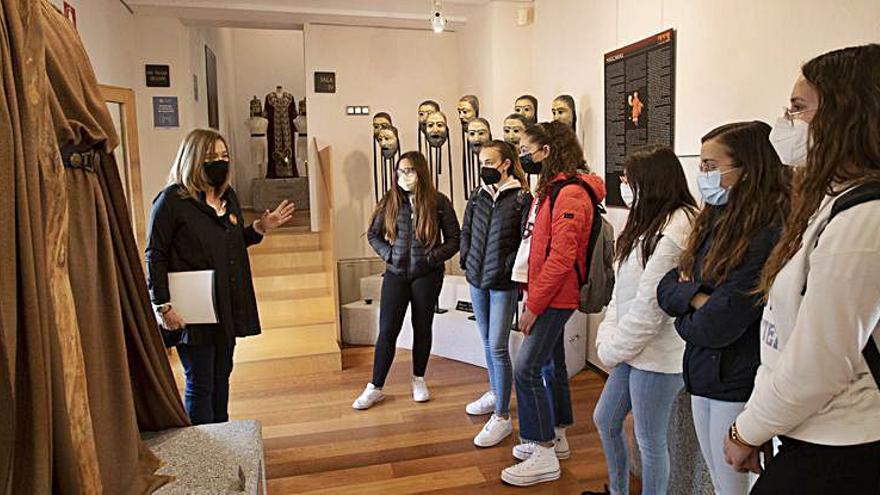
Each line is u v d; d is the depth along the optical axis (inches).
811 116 44.3
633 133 134.4
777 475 44.2
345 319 189.2
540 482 102.3
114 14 169.2
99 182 61.1
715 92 107.3
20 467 40.7
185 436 73.9
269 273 196.9
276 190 302.0
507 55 189.8
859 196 39.4
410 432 124.5
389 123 198.8
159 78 195.2
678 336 72.9
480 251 118.5
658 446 75.9
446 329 171.5
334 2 190.7
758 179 59.1
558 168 95.6
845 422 41.1
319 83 210.7
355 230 218.1
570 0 162.6
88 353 54.1
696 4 111.7
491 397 132.7
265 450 117.3
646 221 75.0
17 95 40.4
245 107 328.8
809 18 86.0
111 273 58.6
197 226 92.3
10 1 40.1
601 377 154.8
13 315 38.9
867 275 38.1
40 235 41.6
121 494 57.3
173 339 92.5
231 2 187.5
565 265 91.9
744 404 59.3
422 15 203.0
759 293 53.2
